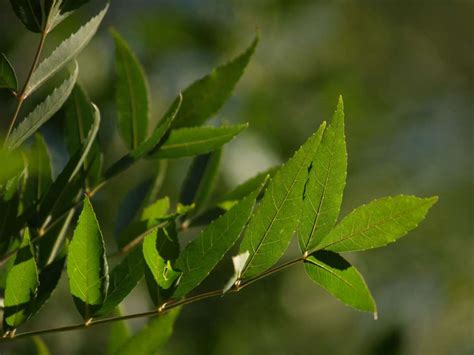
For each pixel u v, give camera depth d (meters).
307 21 2.16
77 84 1.00
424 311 2.07
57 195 0.95
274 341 1.88
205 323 1.79
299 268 1.94
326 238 0.92
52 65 0.92
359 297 0.92
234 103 1.97
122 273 0.92
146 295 1.77
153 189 1.04
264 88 2.04
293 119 2.03
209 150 0.99
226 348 1.81
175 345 1.76
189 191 1.04
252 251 0.92
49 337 1.58
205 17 2.02
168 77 1.97
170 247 0.91
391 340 1.90
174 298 0.92
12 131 0.91
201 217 1.04
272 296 1.88
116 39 1.02
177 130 0.99
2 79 0.91
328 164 0.92
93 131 0.94
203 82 1.02
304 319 1.94
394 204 0.92
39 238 0.96
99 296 0.91
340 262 0.92
